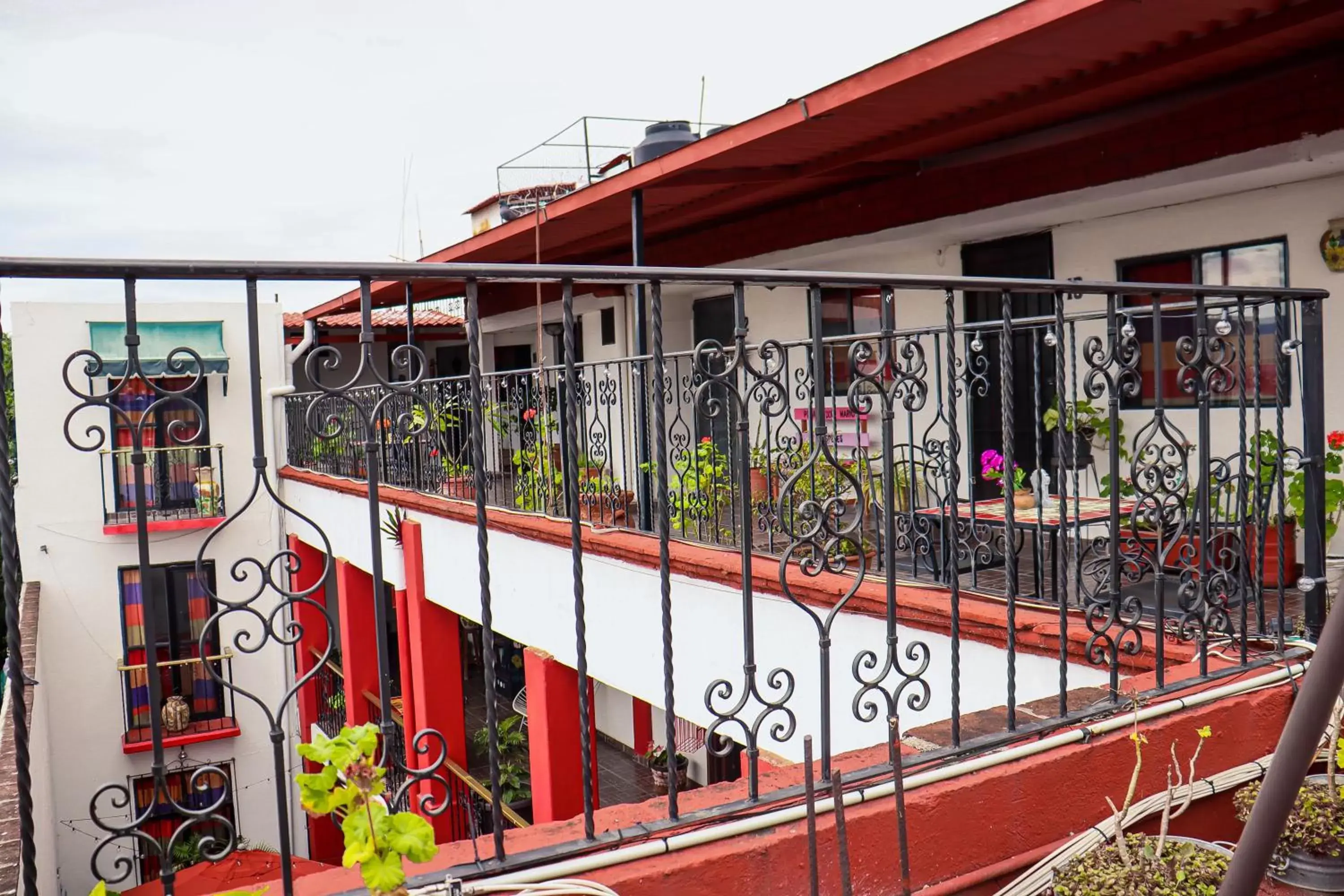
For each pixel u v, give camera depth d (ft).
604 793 43.29
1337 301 20.62
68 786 49.47
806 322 35.27
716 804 7.93
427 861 5.77
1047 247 27.07
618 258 43.57
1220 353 12.14
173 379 51.52
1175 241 23.77
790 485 8.32
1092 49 18.03
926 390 9.68
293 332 71.00
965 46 17.52
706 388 8.34
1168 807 8.83
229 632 52.03
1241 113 20.10
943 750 8.89
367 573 44.24
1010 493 9.53
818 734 18.11
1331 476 19.81
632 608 23.22
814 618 8.33
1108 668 12.66
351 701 43.80
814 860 6.84
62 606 50.06
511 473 30.40
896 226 29.12
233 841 6.27
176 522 50.52
